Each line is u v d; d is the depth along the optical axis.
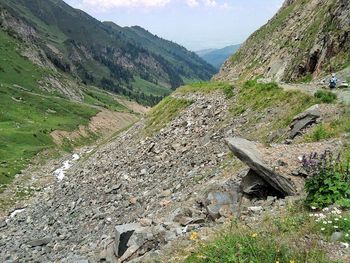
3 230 38.69
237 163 24.69
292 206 13.29
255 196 16.89
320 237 10.22
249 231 11.41
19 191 55.34
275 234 10.88
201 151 35.44
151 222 19.94
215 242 11.05
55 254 28.05
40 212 42.38
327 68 53.66
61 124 128.62
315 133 22.33
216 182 22.77
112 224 29.03
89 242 27.56
